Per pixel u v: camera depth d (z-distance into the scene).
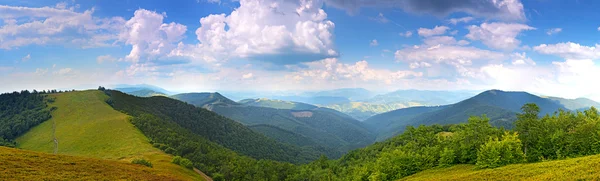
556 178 53.91
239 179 177.50
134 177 85.56
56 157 87.75
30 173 65.38
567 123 107.75
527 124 106.31
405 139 180.75
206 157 189.50
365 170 132.50
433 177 97.31
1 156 73.38
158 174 102.06
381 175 115.31
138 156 154.88
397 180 111.06
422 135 156.00
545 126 105.56
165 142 197.88
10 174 61.41
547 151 96.50
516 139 94.75
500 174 70.75
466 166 104.12
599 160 61.84
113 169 90.00
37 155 84.19
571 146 92.81
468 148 110.12
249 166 198.75
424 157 119.06
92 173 78.56
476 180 69.31
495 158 89.62
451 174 96.31
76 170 77.69
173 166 140.12
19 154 80.12
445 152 112.38
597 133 90.19
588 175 51.09
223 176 163.88
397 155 121.44
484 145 104.19
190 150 193.38
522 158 90.75
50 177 65.94
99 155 163.25
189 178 126.06
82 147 179.88
